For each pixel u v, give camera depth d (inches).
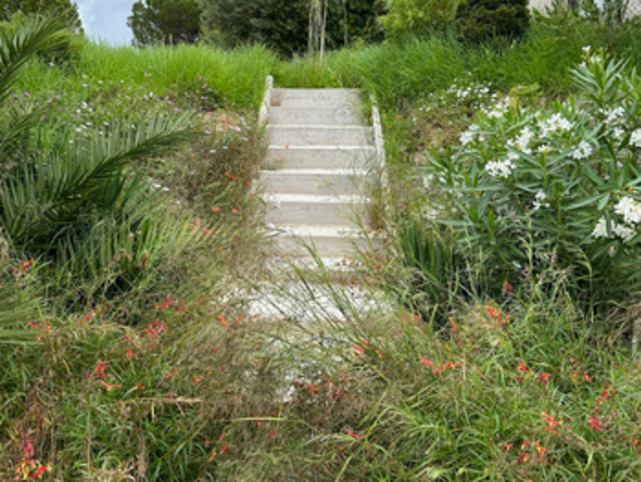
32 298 94.5
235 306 93.6
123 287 115.7
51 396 73.3
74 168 126.1
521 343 88.7
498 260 118.0
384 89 268.4
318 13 367.6
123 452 70.7
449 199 132.3
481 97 240.5
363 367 83.4
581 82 124.5
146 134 138.6
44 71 241.8
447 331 101.7
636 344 92.9
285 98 290.2
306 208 197.8
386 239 141.7
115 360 82.5
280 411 75.1
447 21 299.9
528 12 281.3
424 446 74.2
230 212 167.6
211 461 74.4
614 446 65.6
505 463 64.0
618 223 108.8
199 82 273.7
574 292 111.6
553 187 114.7
